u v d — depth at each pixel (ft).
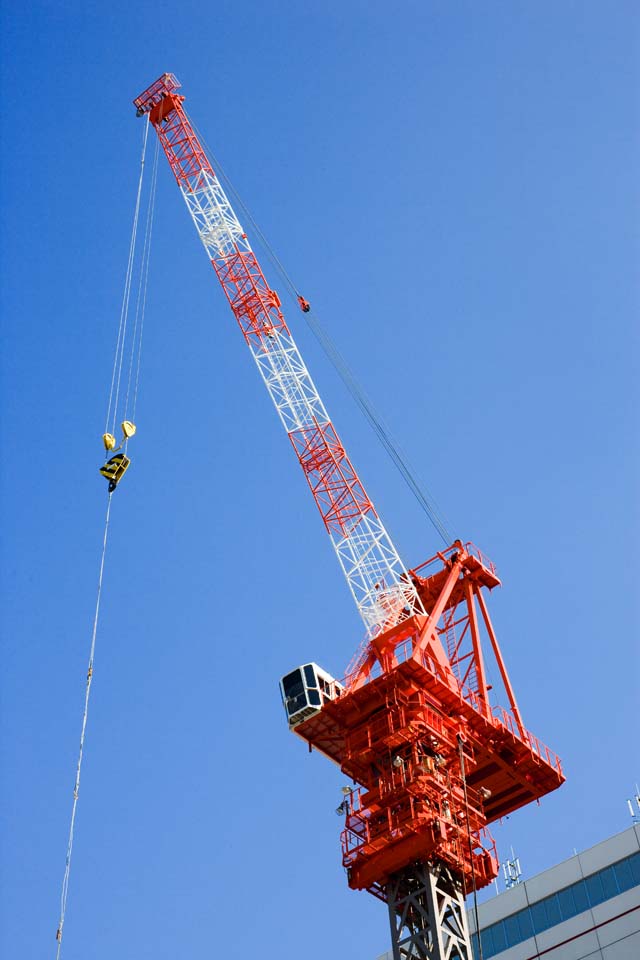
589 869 279.49
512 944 280.31
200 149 348.18
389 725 248.52
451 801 242.17
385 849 235.20
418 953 226.58
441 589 289.74
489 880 240.32
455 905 232.73
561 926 275.59
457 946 225.76
